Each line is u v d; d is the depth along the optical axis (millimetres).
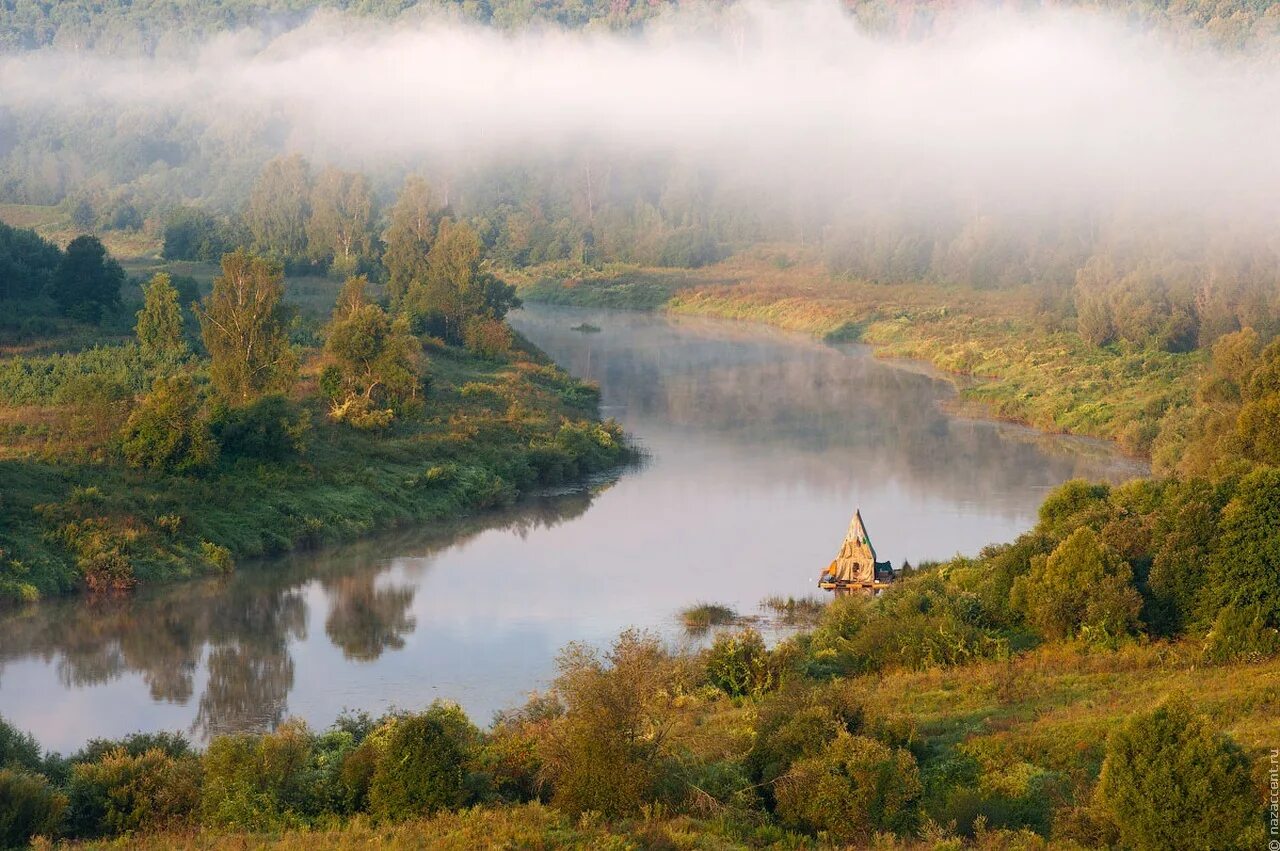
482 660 55500
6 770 33375
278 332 90062
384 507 79062
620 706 34344
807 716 36562
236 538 70750
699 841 31141
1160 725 30266
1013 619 51188
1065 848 30359
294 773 35656
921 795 34344
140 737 40562
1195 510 48969
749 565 70000
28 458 71750
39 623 59656
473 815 32188
